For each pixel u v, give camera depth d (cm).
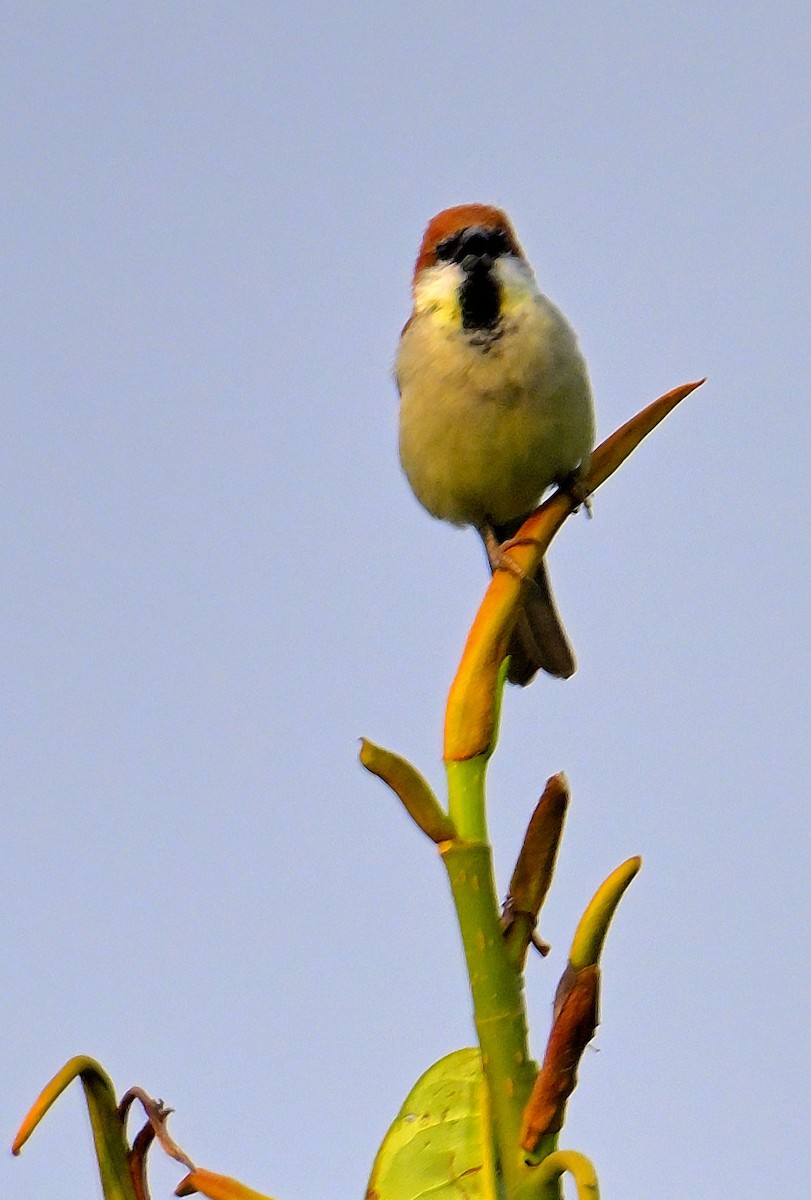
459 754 305
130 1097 300
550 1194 259
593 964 262
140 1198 297
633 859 259
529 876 305
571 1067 265
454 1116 316
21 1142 278
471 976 291
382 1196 307
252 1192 291
